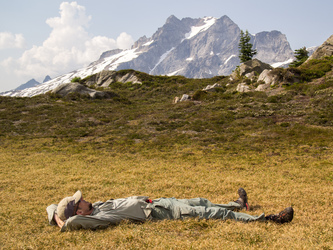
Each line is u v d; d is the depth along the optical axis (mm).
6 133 24016
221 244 4133
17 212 6781
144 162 14289
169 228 4914
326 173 10680
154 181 10289
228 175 11070
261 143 17578
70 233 4809
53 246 4312
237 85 43250
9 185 10016
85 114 30969
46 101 36938
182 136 20828
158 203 5359
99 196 8242
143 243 4258
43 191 9062
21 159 15562
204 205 5672
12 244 4480
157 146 18422
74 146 19344
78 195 5195
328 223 5312
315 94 27922
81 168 13117
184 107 32188
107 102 39969
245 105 28312
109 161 14758
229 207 5898
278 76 35938
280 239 4391
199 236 4570
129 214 5234
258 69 51281
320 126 20125
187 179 10383
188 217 5238
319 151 14680
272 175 10906
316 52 42531
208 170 12156
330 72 33938
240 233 4566
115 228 4961
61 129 25219
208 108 29891
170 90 53812
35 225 5680
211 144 18281
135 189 8938
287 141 17484
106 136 22438
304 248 3910
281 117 23484
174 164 13477
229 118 25078
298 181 9820
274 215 5465
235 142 18375
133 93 53656
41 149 18562
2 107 33312
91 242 4359
